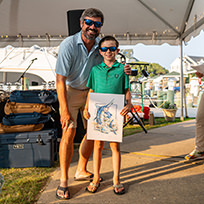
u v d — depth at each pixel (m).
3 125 2.80
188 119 7.85
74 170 2.57
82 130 3.60
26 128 2.77
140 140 4.25
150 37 6.64
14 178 2.34
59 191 1.85
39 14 5.61
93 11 1.88
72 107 2.18
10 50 8.38
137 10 5.58
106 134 1.92
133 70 5.00
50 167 2.71
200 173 2.37
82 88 2.22
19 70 8.25
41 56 8.40
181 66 7.49
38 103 3.04
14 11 5.43
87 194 1.92
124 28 6.40
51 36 6.57
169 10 5.51
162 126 6.23
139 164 2.75
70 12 3.69
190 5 5.23
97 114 1.94
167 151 3.35
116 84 1.95
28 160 2.71
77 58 2.03
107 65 2.00
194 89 13.66
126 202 1.74
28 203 1.76
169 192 1.90
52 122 3.30
